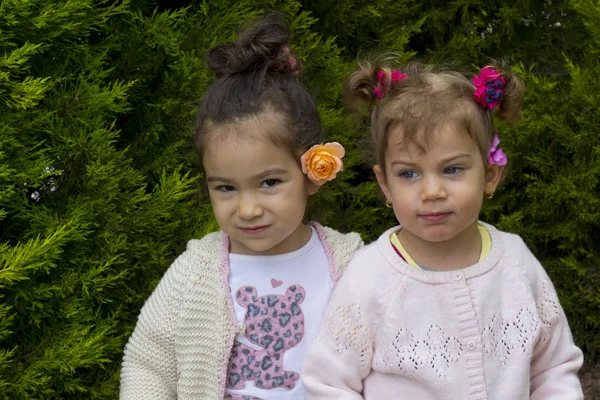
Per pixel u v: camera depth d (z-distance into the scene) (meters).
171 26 2.88
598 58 3.54
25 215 2.35
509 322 1.82
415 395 1.80
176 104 2.81
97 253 2.48
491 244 1.88
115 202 2.51
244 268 2.02
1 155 2.17
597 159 3.40
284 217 1.88
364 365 1.84
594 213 3.42
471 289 1.81
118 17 2.77
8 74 2.16
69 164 2.48
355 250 2.10
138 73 2.77
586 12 3.37
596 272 3.53
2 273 2.13
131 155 2.78
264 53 1.95
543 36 3.95
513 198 3.68
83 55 2.55
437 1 3.90
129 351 2.06
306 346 1.98
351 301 1.84
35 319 2.32
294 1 3.19
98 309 2.48
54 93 2.46
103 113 2.58
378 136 1.82
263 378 1.96
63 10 2.31
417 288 1.81
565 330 1.91
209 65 2.03
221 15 2.96
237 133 1.84
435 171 1.73
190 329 1.98
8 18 2.20
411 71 1.93
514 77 1.91
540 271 1.92
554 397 1.85
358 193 3.49
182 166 2.84
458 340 1.78
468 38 3.83
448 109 1.73
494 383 1.78
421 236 1.78
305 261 2.04
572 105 3.51
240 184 1.86
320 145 1.91
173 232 2.72
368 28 3.69
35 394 2.36
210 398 1.95
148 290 2.64
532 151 3.62
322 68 3.36
